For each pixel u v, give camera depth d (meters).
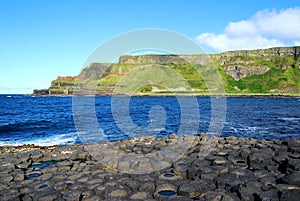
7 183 9.13
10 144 20.03
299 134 24.47
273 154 11.09
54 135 23.92
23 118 40.09
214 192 7.62
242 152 11.48
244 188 7.63
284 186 7.51
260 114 45.09
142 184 8.42
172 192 7.98
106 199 7.55
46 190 8.27
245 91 147.50
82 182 8.94
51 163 11.88
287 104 76.19
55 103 86.44
